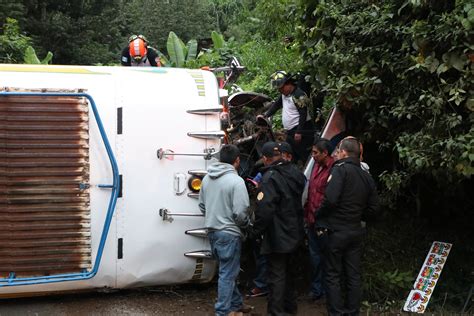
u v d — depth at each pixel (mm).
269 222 4973
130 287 5367
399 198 6961
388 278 5742
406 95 5414
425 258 6121
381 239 6562
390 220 6863
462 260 6297
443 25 4812
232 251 4957
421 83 5277
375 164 6602
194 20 26828
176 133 5301
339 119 6160
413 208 6953
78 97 5008
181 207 5324
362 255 6254
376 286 5812
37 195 4930
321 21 6020
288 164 5172
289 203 5062
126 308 5301
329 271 5109
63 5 23578
